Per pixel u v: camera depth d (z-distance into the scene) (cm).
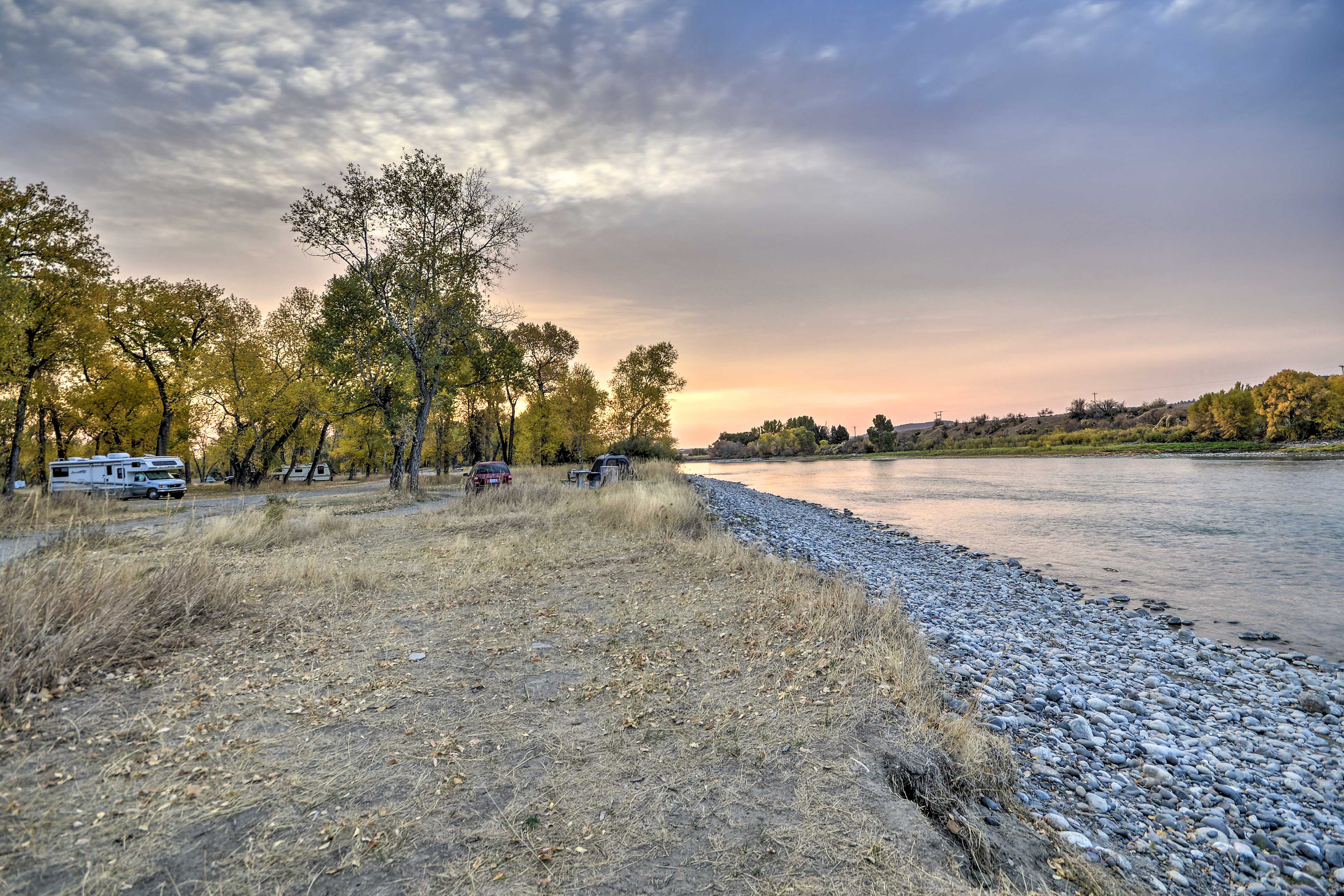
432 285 2789
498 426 5366
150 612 715
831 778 404
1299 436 7900
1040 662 855
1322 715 727
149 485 3003
